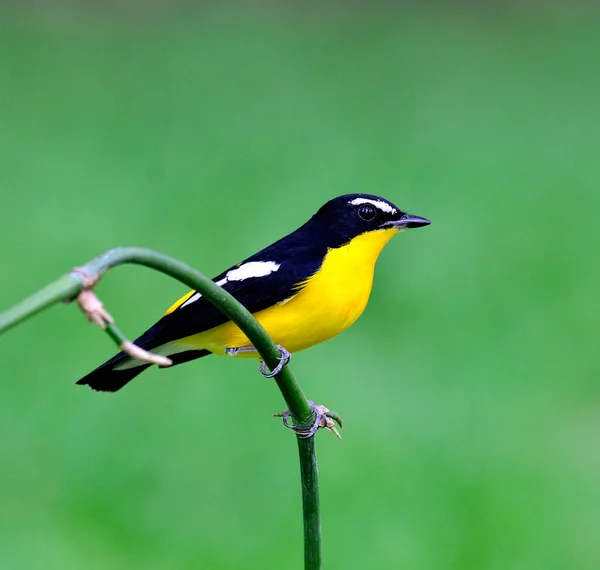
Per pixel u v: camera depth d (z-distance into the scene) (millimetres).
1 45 22578
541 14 25656
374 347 11477
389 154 17250
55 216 14641
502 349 11484
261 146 17594
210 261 13133
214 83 20688
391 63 21969
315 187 15789
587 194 15531
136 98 19766
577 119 18938
